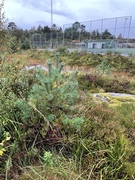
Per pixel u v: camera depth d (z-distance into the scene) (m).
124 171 1.44
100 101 2.43
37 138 1.52
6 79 1.91
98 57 13.90
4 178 1.26
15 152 1.39
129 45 16.31
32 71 2.32
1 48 2.86
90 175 1.37
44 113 1.59
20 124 1.53
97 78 4.95
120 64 11.96
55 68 1.78
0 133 1.40
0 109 1.53
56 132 1.55
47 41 25.58
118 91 4.53
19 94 1.91
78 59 14.16
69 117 1.74
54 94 1.65
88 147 1.55
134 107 2.55
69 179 1.29
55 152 1.50
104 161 1.46
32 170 1.32
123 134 1.73
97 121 1.79
